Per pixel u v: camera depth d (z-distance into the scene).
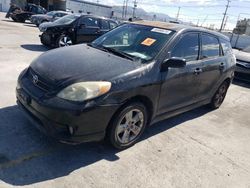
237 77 9.41
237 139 4.77
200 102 5.23
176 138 4.38
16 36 12.60
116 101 3.27
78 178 3.04
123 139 3.66
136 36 4.38
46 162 3.23
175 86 4.18
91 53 3.98
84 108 3.04
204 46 4.92
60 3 42.41
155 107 3.94
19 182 2.84
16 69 6.76
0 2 39.12
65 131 3.14
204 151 4.12
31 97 3.27
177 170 3.51
